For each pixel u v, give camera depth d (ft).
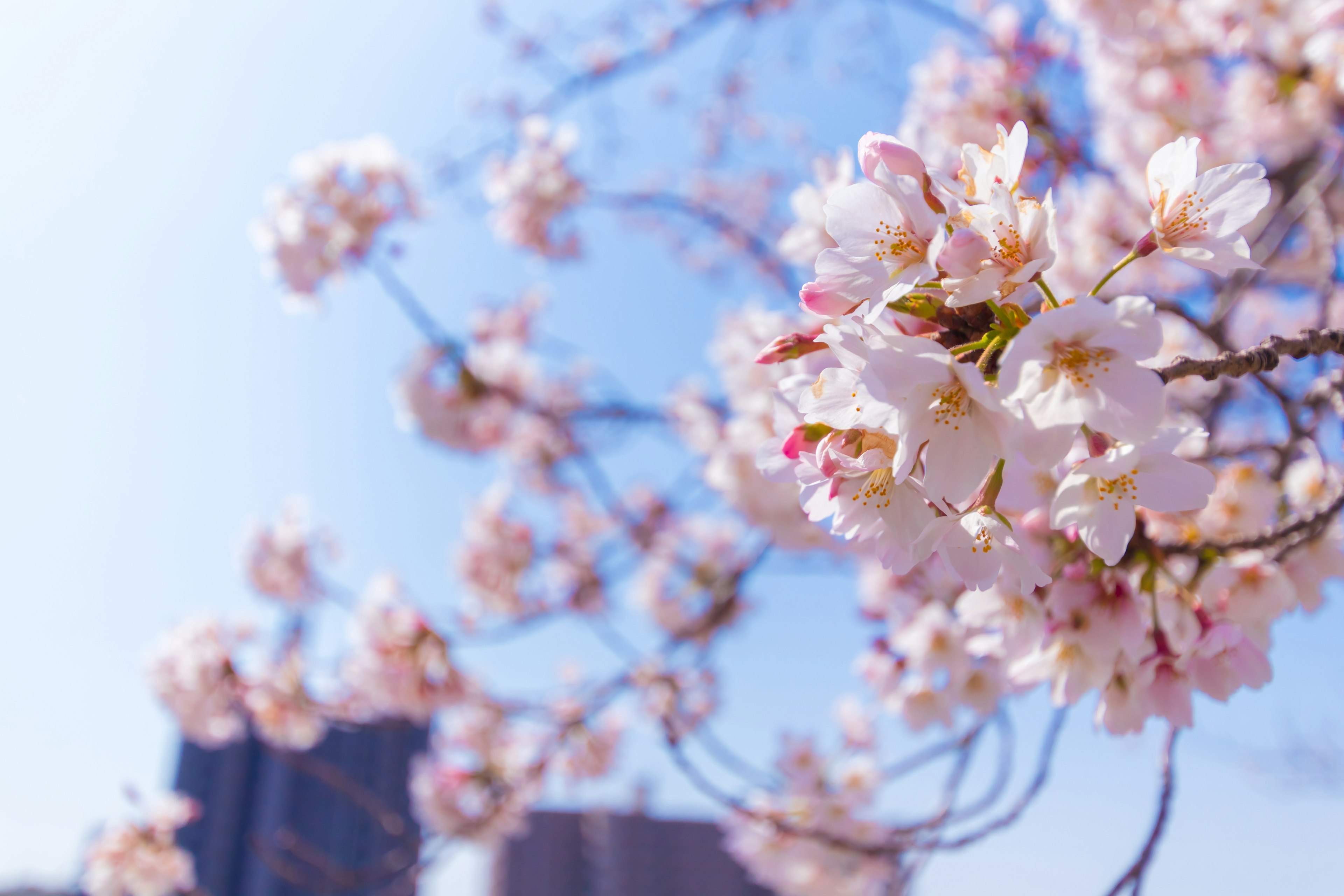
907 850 9.80
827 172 7.26
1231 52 13.75
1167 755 7.23
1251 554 6.12
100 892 18.94
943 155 6.00
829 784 14.99
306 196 16.61
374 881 17.01
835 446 4.75
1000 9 16.92
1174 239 4.66
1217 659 5.69
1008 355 3.92
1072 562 6.01
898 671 10.41
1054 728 9.43
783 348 5.44
